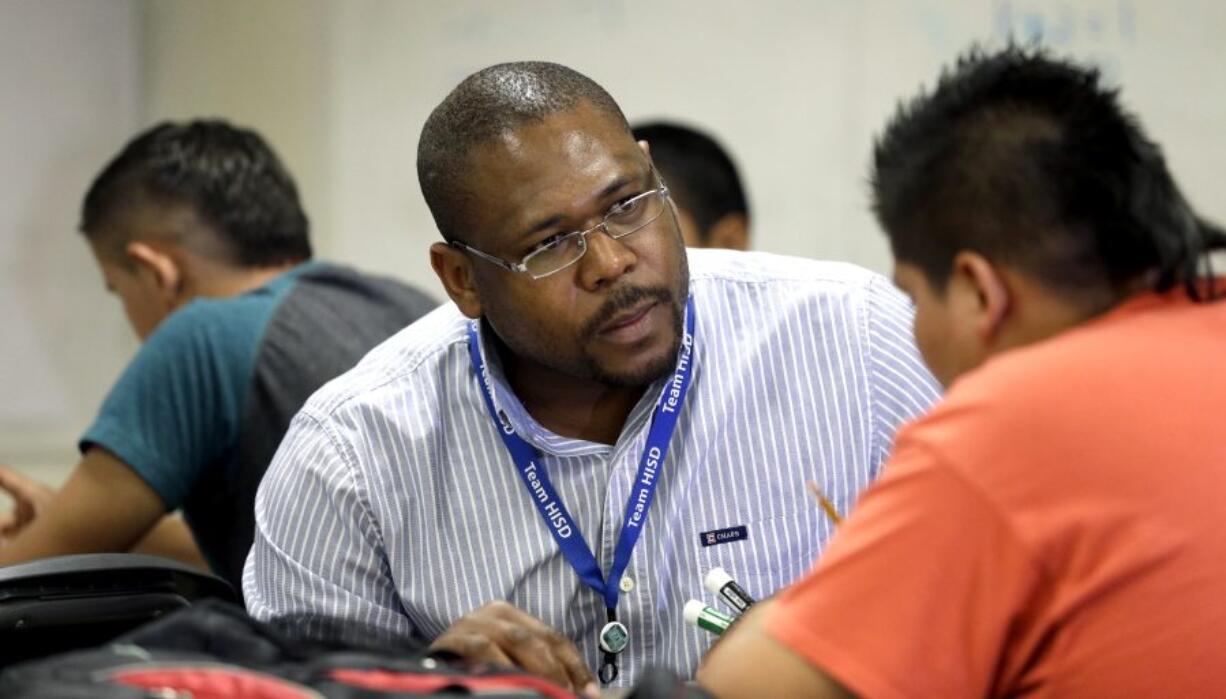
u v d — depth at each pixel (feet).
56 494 15.79
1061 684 7.18
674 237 10.22
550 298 9.96
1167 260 7.43
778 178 23.22
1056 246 7.39
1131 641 6.99
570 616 10.78
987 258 7.57
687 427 10.96
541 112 9.99
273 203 16.53
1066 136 7.37
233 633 7.69
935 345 8.02
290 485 11.03
